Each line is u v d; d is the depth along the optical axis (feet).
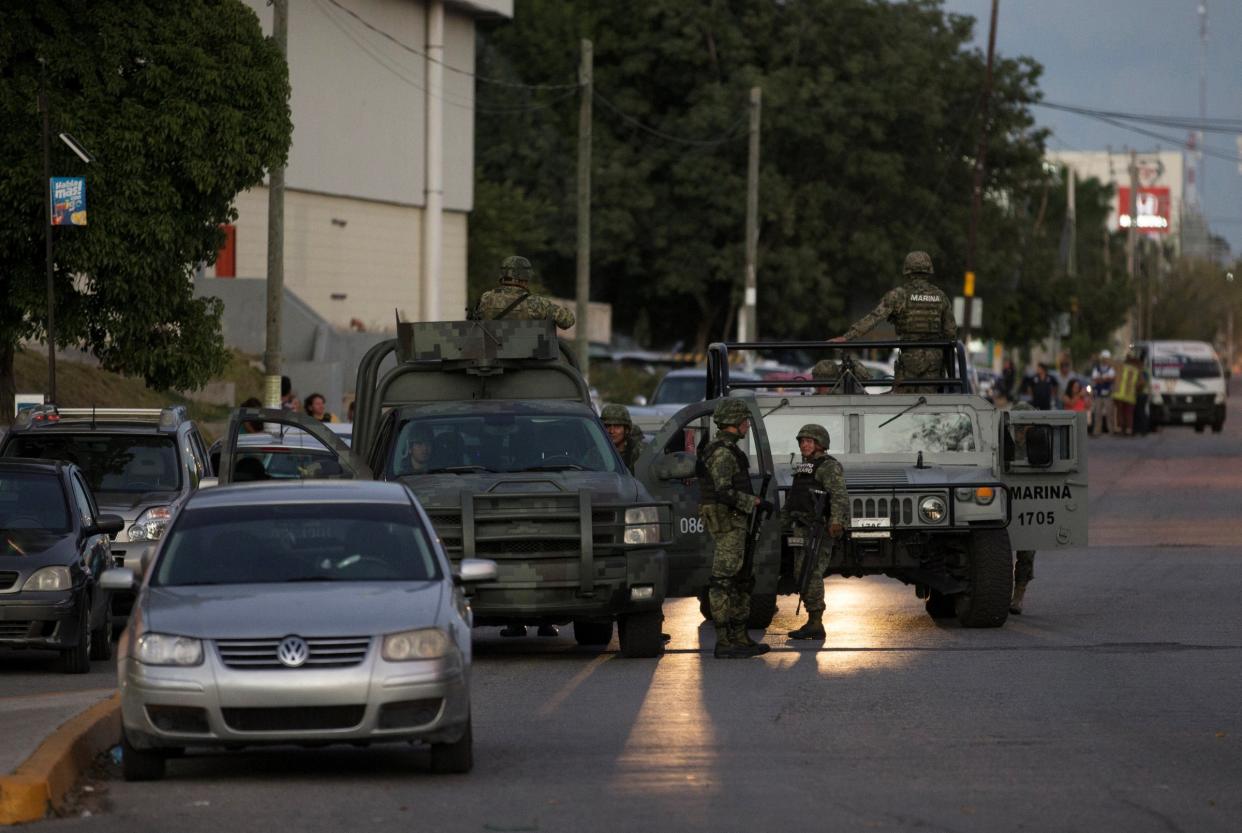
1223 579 152.87
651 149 522.06
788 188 502.79
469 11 397.60
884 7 523.70
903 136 527.81
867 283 524.93
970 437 126.11
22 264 172.96
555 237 510.17
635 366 467.93
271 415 112.16
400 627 69.92
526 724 84.99
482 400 118.93
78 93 172.24
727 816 64.08
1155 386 416.05
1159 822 63.10
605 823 62.95
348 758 77.25
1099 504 228.84
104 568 115.55
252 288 319.68
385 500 80.02
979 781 70.44
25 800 64.13
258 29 180.75
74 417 135.54
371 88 367.45
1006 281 565.12
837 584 157.79
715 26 520.42
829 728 83.15
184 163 172.96
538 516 103.09
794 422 126.31
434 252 389.60
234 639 68.95
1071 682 96.99
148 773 71.61
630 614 107.14
